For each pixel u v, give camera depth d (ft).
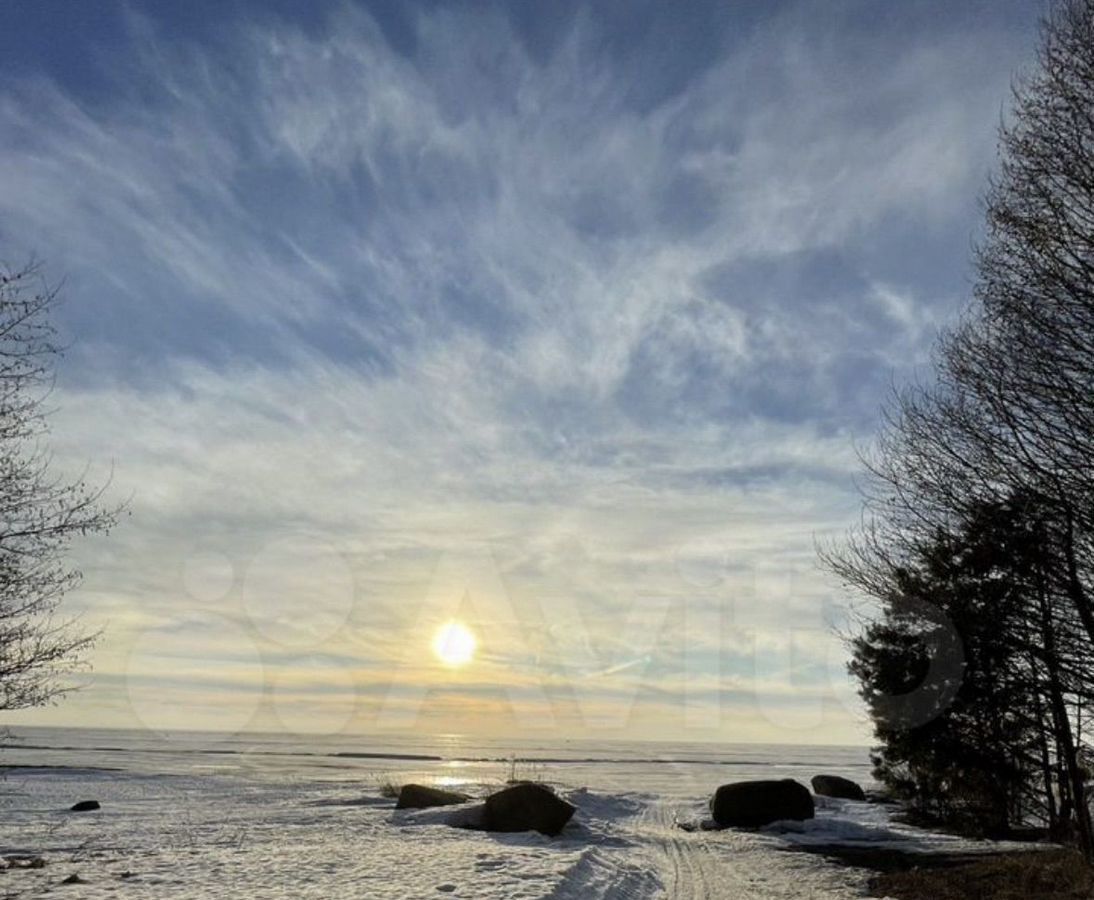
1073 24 41.96
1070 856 51.39
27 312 41.39
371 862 48.37
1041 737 70.23
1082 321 41.22
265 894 37.14
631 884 47.93
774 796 91.04
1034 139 43.09
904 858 64.80
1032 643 50.78
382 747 573.74
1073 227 41.50
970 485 48.67
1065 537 44.34
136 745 465.88
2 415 41.06
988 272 45.24
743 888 49.57
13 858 53.26
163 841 65.57
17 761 253.65
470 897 36.81
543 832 72.84
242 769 227.40
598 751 615.57
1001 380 44.52
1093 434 40.88
